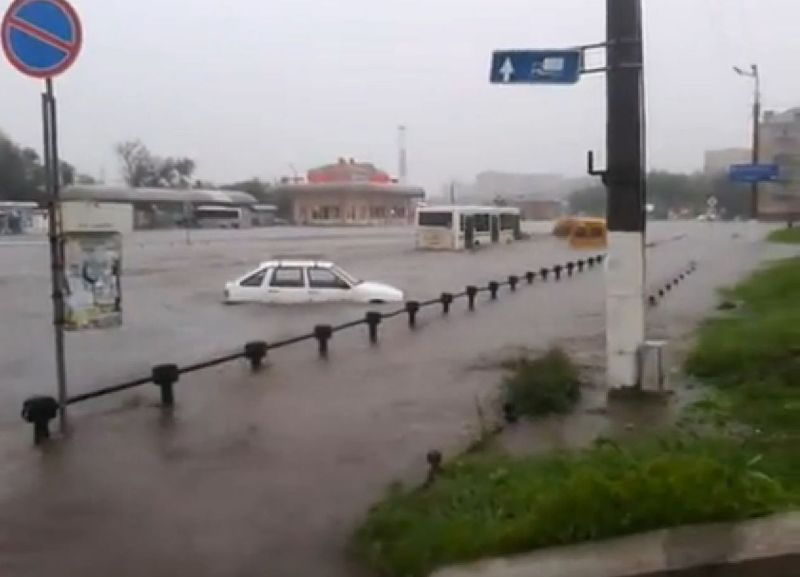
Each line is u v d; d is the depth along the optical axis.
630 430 8.74
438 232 58.69
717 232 77.88
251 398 12.00
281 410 11.16
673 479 5.59
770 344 13.53
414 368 14.46
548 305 25.39
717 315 20.03
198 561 5.97
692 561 5.07
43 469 8.48
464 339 18.17
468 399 11.66
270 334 20.69
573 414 9.90
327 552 6.06
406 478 7.77
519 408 10.09
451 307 24.92
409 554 5.54
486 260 48.72
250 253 54.56
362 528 6.37
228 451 9.05
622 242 10.74
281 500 7.29
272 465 8.45
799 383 10.52
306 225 118.62
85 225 9.88
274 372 14.19
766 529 5.26
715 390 10.70
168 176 122.88
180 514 7.00
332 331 17.58
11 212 83.00
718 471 5.74
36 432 9.71
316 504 7.15
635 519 5.35
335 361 15.30
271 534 6.46
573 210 109.25
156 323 23.05
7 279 37.62
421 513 6.24
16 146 96.75
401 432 9.79
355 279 30.88
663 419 9.31
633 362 10.73
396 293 27.66
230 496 7.45
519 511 5.81
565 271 38.09
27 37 9.17
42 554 6.16
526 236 76.38
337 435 9.70
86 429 10.20
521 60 10.88
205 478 8.04
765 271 31.47
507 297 27.89
